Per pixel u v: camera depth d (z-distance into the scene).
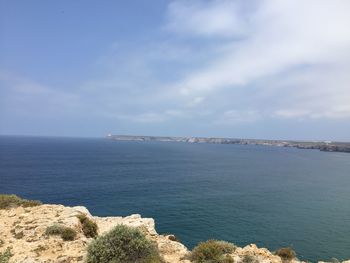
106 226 26.91
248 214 65.75
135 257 16.73
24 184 95.31
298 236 52.84
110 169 142.00
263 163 195.38
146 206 70.44
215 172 139.38
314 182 116.56
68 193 83.25
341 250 47.00
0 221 22.88
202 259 18.70
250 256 19.19
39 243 18.72
